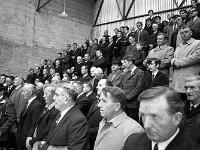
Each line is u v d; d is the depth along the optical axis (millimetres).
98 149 2602
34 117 4602
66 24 14797
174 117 1440
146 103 1464
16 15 12781
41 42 13602
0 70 12008
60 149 2998
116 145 2500
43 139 3697
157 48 5867
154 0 13289
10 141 5668
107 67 9391
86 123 3055
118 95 2648
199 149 1400
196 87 3133
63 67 11320
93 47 10852
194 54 4367
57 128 3088
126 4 14609
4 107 5902
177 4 12258
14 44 12586
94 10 16312
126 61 5230
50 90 4297
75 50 11664
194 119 2781
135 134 1737
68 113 3143
